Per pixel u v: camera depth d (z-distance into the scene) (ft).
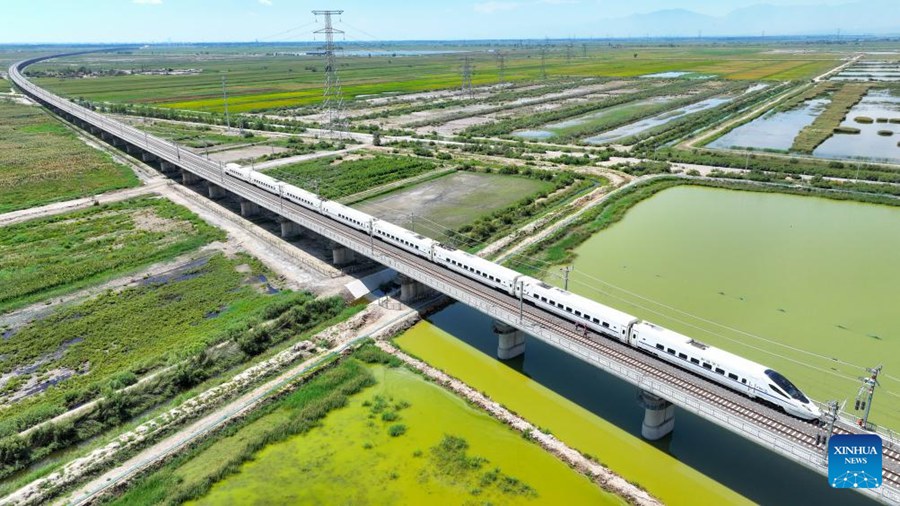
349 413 172.76
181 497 140.05
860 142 547.49
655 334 165.68
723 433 163.32
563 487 143.13
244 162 488.44
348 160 499.92
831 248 295.07
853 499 137.90
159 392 181.37
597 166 468.34
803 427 135.13
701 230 325.62
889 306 232.32
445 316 234.99
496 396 181.68
